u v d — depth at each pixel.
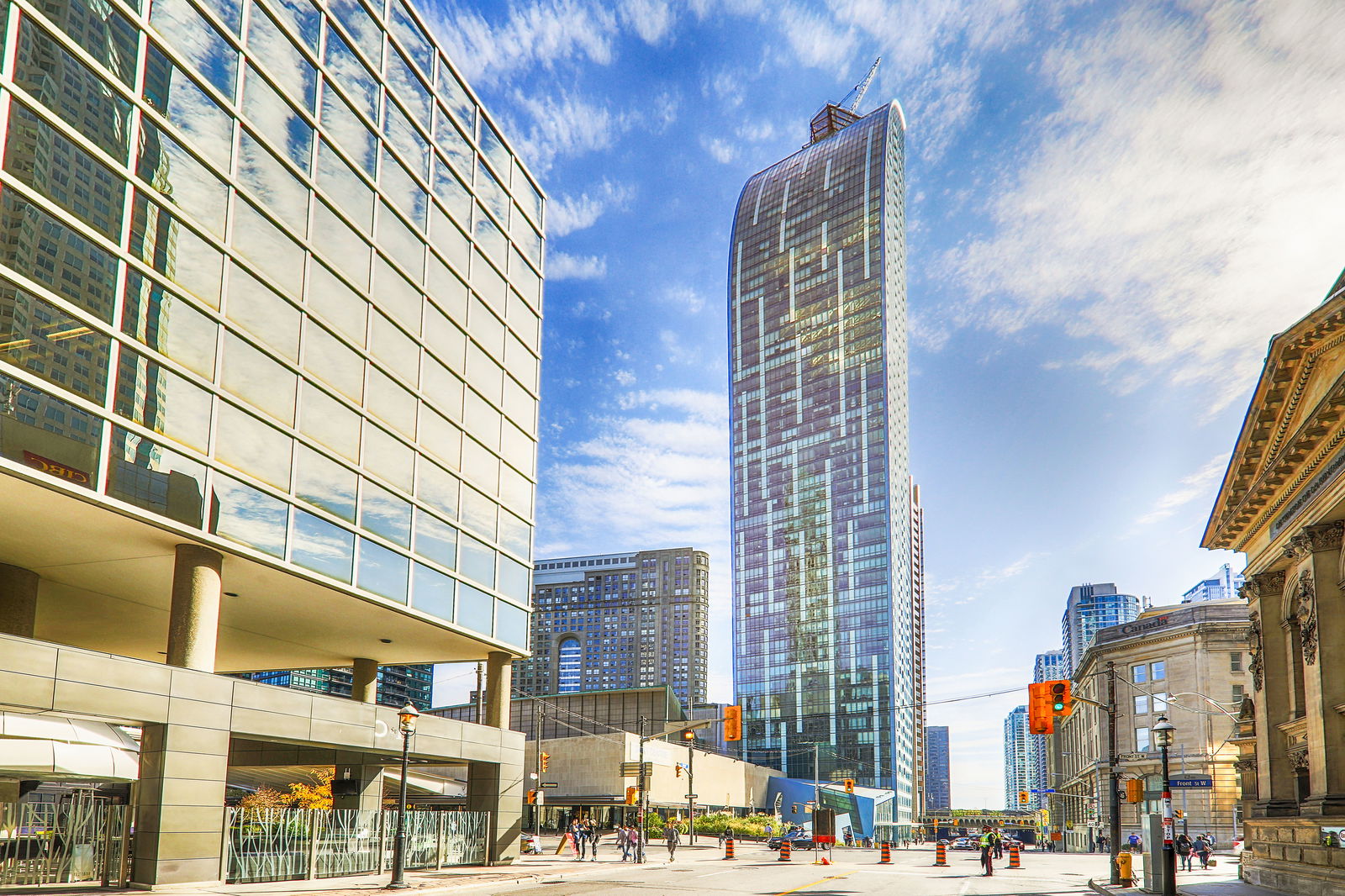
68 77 26.09
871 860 65.00
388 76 40.53
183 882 27.89
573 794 94.81
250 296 32.03
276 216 33.34
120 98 27.66
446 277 43.66
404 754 32.12
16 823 25.91
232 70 31.84
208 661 30.12
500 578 46.41
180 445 28.95
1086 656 103.44
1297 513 36.03
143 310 28.05
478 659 49.59
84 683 25.81
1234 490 41.00
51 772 29.42
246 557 31.30
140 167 28.14
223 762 29.80
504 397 48.09
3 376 24.08
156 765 27.94
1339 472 31.58
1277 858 36.78
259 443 32.06
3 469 23.89
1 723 28.23
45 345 25.12
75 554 31.48
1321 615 33.94
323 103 36.25
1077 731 127.25
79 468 25.83
